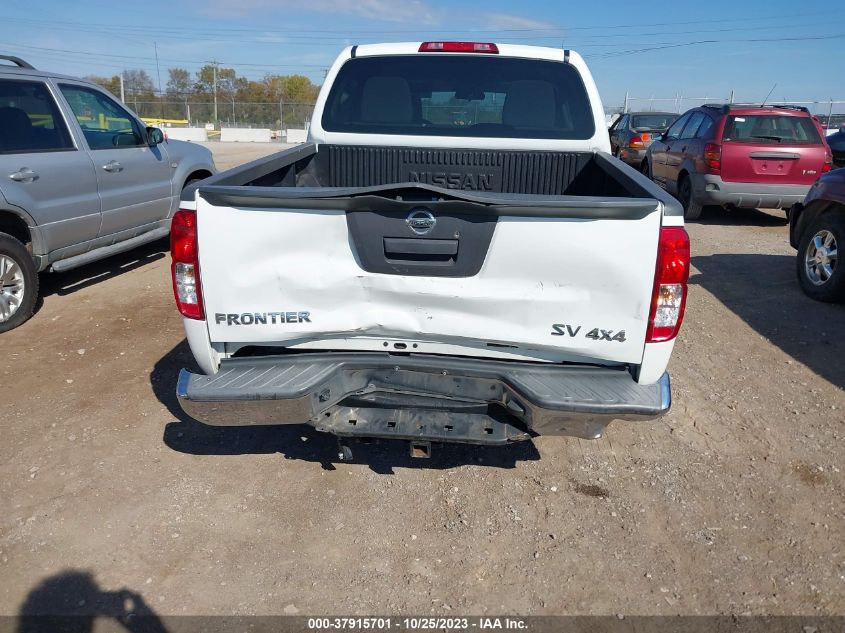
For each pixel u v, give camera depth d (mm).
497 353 2918
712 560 3023
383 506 3352
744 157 9555
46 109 5922
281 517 3256
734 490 3520
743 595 2826
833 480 3617
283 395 2812
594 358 2877
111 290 6543
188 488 3451
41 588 2787
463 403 2994
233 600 2754
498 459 3768
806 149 9461
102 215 6367
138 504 3318
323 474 3602
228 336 2900
